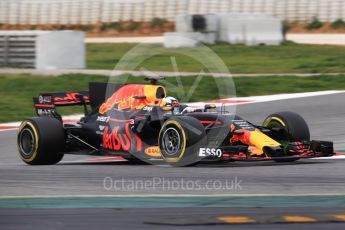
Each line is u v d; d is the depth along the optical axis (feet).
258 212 76.07
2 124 183.73
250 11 493.36
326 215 74.38
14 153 140.46
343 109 186.50
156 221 71.36
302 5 490.08
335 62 310.04
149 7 524.93
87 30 531.50
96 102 124.16
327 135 150.92
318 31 475.72
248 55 345.72
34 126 120.26
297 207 78.79
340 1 481.05
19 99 227.20
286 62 316.60
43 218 72.95
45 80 265.54
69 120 186.09
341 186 92.68
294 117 116.37
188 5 508.53
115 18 532.73
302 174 102.58
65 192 89.40
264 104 200.44
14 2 558.56
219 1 499.10
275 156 108.17
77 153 120.88
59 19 546.67
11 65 310.65
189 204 80.74
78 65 306.76
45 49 303.07
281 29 405.39
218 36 398.42
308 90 232.94
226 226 69.10
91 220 71.92
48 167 116.57
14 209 77.97
